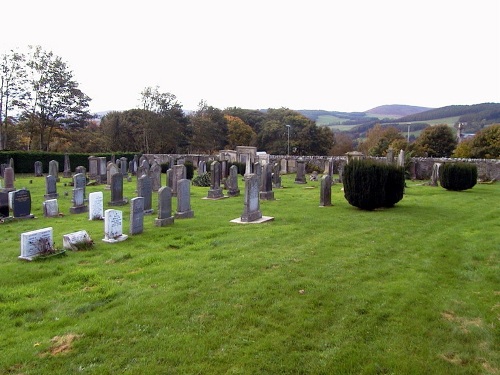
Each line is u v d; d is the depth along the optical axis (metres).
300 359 4.91
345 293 6.86
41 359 4.87
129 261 8.81
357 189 15.04
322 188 16.55
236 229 11.97
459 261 8.91
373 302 6.53
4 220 13.71
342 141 83.94
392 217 13.85
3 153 35.06
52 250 9.24
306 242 10.33
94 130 69.88
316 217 13.89
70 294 6.93
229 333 5.48
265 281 7.29
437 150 52.03
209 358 4.89
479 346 5.33
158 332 5.48
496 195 20.28
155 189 22.16
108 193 21.12
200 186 25.31
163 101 55.47
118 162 31.45
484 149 45.09
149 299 6.54
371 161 15.31
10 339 5.35
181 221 13.36
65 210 16.34
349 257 8.98
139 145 58.59
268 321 5.82
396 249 9.79
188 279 7.46
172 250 9.77
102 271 8.09
